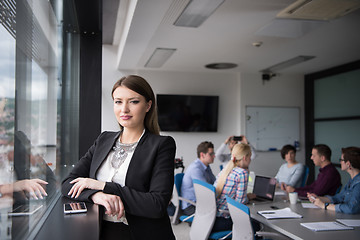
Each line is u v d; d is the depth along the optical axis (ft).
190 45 14.84
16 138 3.04
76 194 3.73
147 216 3.63
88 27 8.24
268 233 8.02
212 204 9.20
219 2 9.45
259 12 10.73
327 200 9.95
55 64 6.39
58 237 2.72
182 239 12.30
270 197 10.41
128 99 3.89
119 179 3.92
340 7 9.86
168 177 3.86
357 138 18.34
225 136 21.80
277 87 22.35
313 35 13.28
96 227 2.98
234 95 22.02
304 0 9.45
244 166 9.87
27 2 3.71
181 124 20.76
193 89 21.34
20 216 3.01
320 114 21.42
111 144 4.17
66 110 8.11
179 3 9.71
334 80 20.11
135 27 11.49
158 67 19.81
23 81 3.44
